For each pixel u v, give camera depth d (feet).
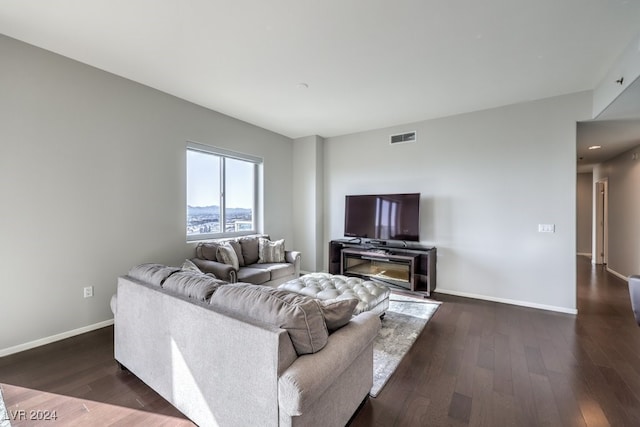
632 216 15.67
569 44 7.85
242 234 15.29
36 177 8.21
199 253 11.91
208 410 4.88
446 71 9.44
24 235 8.03
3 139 7.65
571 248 11.18
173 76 9.91
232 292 5.02
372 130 16.05
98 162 9.45
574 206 11.12
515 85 10.44
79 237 9.07
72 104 8.85
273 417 4.00
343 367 4.54
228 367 4.54
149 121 10.78
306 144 17.58
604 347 8.32
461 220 13.39
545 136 11.60
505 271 12.42
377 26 7.13
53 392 6.17
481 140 12.95
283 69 9.37
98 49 8.27
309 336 4.29
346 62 8.89
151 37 7.66
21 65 7.90
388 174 15.49
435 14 6.67
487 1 6.23
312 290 9.59
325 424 4.46
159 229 11.16
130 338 6.56
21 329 8.01
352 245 15.44
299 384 3.75
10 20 6.96
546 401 5.98
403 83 10.32
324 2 6.29
